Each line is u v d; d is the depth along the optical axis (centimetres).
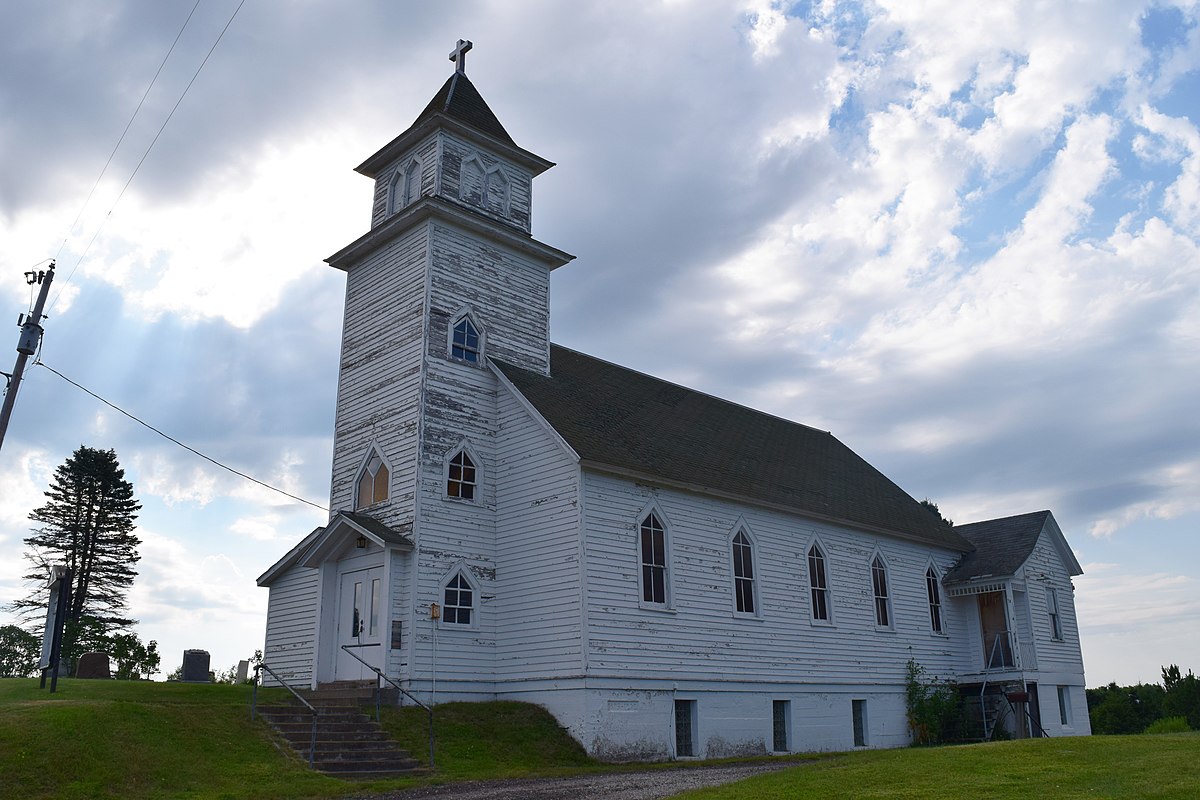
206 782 1586
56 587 2323
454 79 3117
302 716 2023
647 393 3350
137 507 6700
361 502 2698
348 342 2950
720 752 2577
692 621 2623
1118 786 1405
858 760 1970
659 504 2647
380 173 3150
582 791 1620
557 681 2347
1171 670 6962
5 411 2328
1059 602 3866
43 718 1644
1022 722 3406
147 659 6072
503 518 2627
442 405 2620
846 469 3888
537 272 3059
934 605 3634
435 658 2386
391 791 1641
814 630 3041
